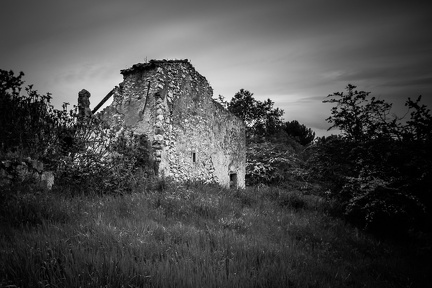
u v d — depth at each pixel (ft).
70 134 28.68
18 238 11.37
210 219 20.56
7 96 25.46
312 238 19.56
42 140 25.89
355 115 28.22
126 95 39.04
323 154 29.32
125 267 9.62
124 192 25.22
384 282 13.52
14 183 18.84
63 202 17.81
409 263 17.28
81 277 8.84
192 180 37.29
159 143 34.47
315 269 13.07
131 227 14.74
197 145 42.34
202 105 44.68
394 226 25.14
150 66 37.50
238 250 13.47
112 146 31.68
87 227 13.60
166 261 10.74
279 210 27.37
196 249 12.71
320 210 29.94
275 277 10.90
